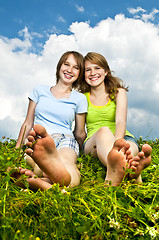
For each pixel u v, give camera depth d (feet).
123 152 6.26
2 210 4.82
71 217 4.81
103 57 11.08
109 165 6.35
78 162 9.18
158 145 13.12
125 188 6.28
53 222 4.74
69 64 10.53
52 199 5.19
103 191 6.00
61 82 10.55
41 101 10.07
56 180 5.99
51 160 5.84
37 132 5.63
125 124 10.06
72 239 4.43
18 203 5.16
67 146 8.13
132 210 5.18
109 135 7.95
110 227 4.70
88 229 4.42
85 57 11.21
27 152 5.78
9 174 5.60
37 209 5.20
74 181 6.42
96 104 11.08
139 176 6.72
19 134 10.17
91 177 7.72
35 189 5.75
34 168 7.42
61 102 10.10
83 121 10.89
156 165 9.08
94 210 5.39
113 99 10.91
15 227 4.37
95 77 10.89
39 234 4.50
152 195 6.22
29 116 10.44
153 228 4.90
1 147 8.87
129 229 5.00
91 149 9.30
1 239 4.02
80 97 10.64
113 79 11.15
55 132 9.21
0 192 5.05
